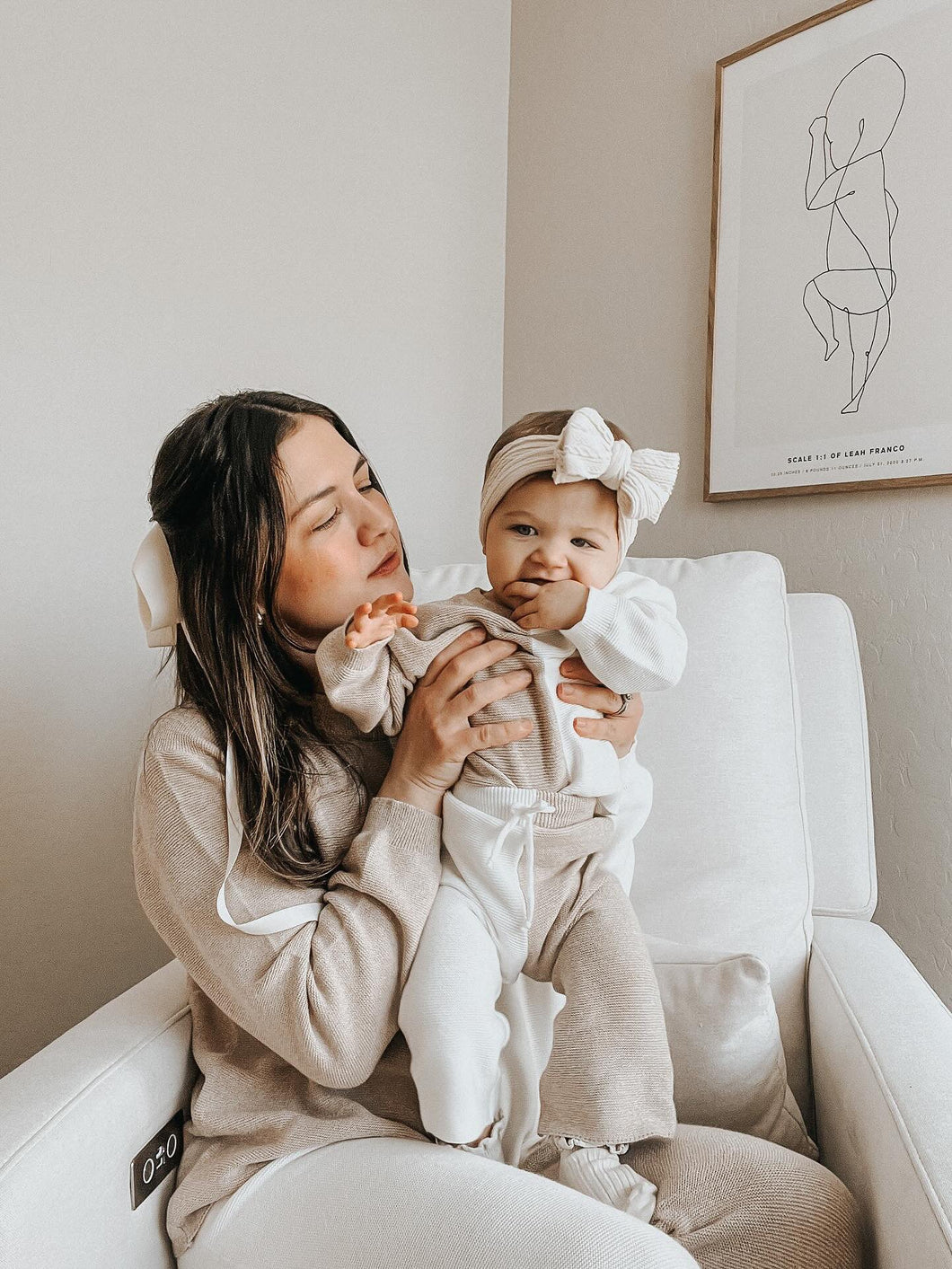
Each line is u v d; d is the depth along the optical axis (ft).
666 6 5.67
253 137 5.51
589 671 2.83
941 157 4.33
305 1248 2.28
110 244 5.02
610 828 2.91
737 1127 3.12
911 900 4.60
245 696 2.78
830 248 4.78
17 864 4.88
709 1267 2.42
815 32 4.83
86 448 4.99
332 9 5.81
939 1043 2.71
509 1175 2.27
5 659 4.80
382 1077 2.74
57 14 4.81
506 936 2.68
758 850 3.70
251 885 2.63
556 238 6.41
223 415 2.96
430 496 6.46
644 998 2.64
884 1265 2.36
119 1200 2.48
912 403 4.47
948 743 4.42
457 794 2.77
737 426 5.24
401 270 6.22
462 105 6.51
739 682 3.90
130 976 5.26
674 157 5.65
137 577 3.05
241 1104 2.70
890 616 4.65
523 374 6.71
